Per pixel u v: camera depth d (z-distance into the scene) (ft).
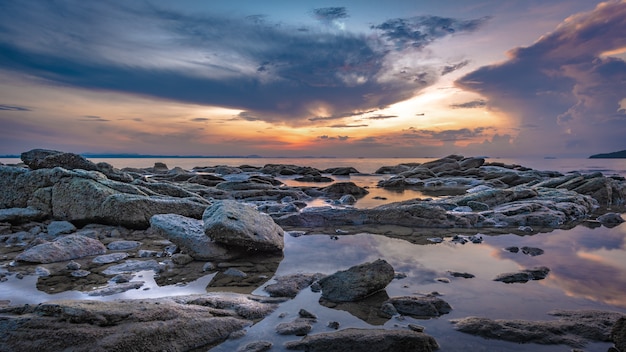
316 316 18.53
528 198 58.95
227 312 18.26
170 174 118.01
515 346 15.61
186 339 15.64
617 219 47.09
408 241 35.83
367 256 30.30
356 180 139.13
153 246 33.12
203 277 24.93
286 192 75.77
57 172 41.68
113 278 24.04
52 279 23.81
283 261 28.96
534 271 25.43
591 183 67.41
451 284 23.39
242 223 29.96
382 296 21.26
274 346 15.66
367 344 15.03
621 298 21.22
